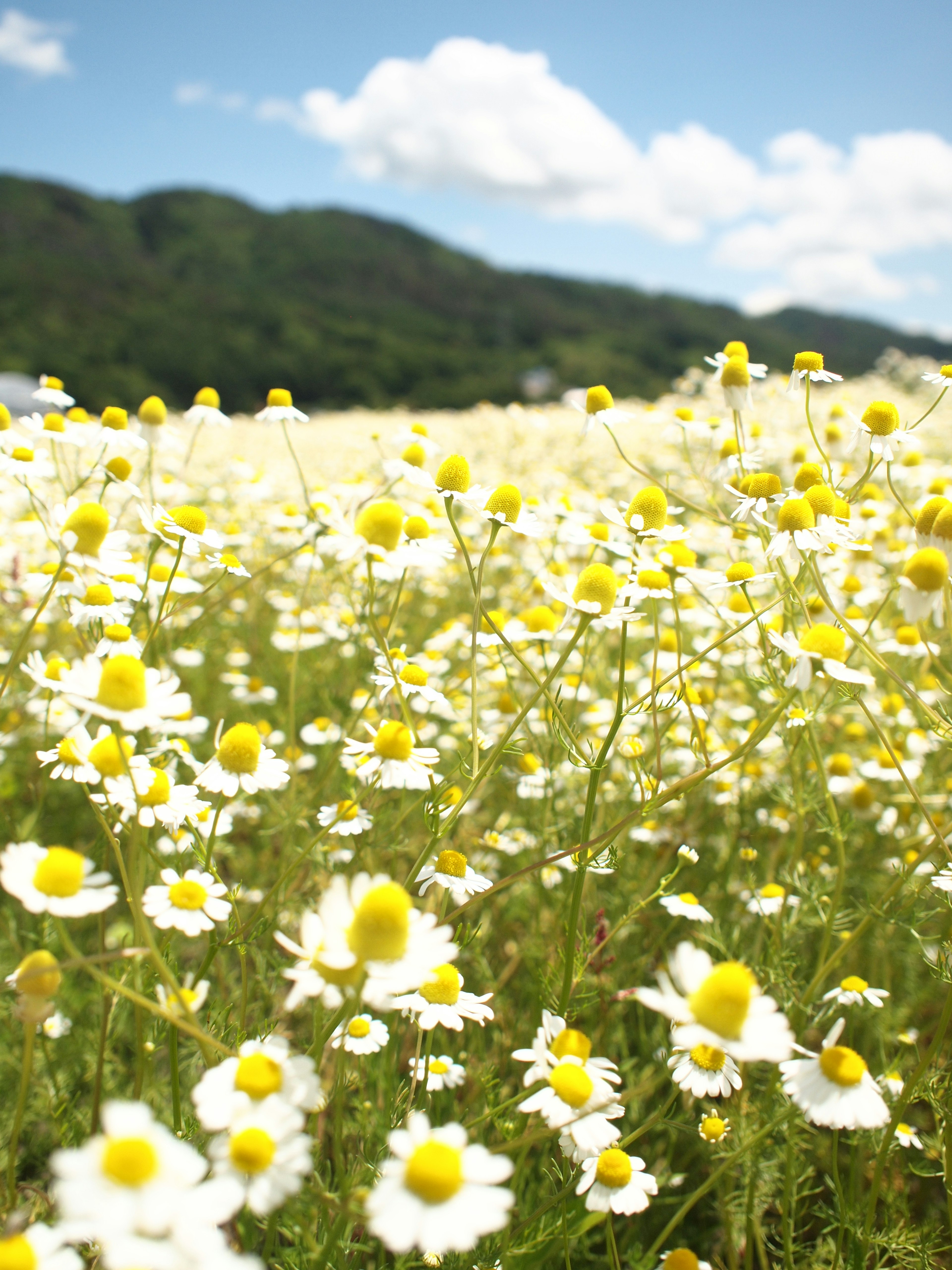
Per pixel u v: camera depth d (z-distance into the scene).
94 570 2.12
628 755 2.92
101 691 1.62
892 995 3.10
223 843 3.39
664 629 4.69
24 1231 1.76
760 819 4.14
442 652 5.11
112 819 2.08
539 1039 1.81
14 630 4.75
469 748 2.83
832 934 2.89
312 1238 1.54
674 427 4.27
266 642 6.04
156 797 2.05
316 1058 1.81
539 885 3.24
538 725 3.95
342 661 5.30
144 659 3.40
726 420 4.27
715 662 4.88
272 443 13.35
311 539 4.06
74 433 3.74
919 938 2.43
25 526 4.83
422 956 1.43
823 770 2.72
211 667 5.66
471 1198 1.31
